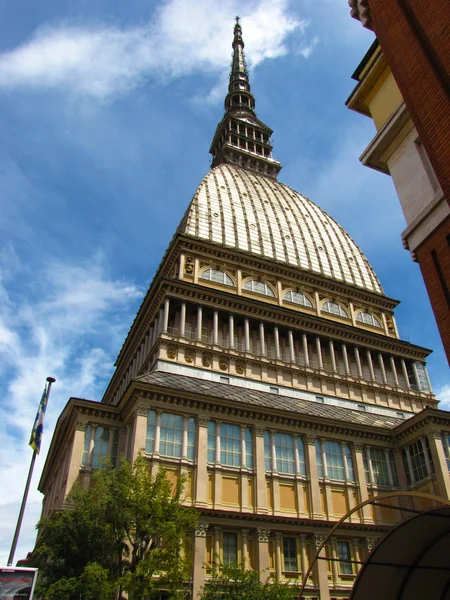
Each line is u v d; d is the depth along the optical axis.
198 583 37.44
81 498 34.06
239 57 143.38
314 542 43.88
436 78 16.59
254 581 34.22
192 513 33.00
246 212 83.75
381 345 69.31
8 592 21.78
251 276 68.81
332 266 84.38
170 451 42.81
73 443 44.22
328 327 66.25
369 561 18.09
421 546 17.47
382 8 19.94
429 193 19.50
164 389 44.56
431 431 50.09
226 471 44.03
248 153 111.06
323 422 50.41
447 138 15.92
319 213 98.31
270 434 47.84
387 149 22.31
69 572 31.06
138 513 31.33
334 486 48.16
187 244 66.50
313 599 41.28
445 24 16.70
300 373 60.16
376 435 53.41
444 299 17.61
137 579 29.27
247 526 41.88
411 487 51.16
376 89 23.78
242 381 55.97
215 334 58.28
